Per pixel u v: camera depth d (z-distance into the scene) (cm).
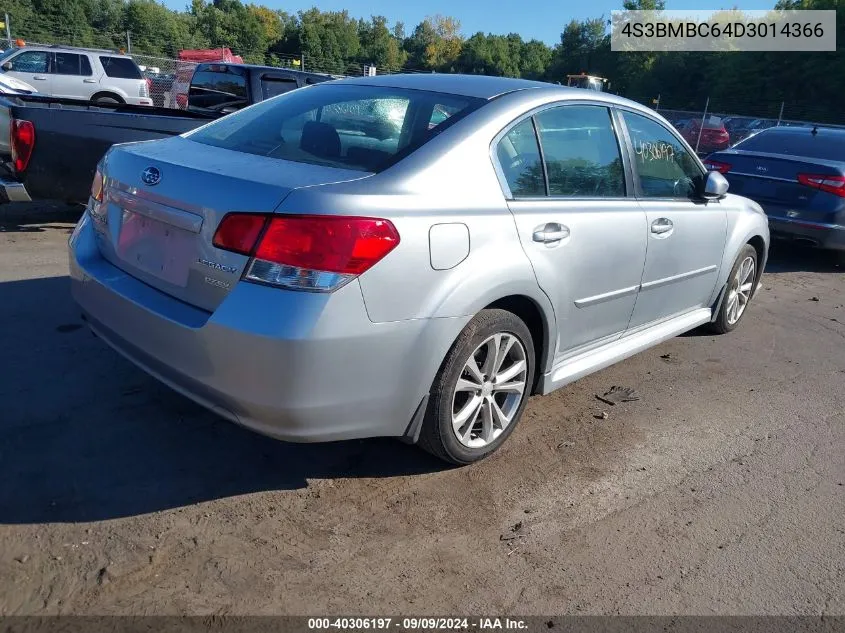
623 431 384
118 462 308
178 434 335
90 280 308
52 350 408
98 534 262
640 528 298
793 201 802
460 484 317
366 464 326
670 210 418
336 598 243
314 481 309
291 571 254
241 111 373
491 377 319
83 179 656
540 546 280
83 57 1595
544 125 343
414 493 307
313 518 284
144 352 285
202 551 259
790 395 453
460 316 286
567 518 300
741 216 514
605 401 421
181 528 270
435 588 252
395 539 276
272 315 245
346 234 249
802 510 321
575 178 356
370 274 254
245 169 277
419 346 275
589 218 350
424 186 281
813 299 704
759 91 4681
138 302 281
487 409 324
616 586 262
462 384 305
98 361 399
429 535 280
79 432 327
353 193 259
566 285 340
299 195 251
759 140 895
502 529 288
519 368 331
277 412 252
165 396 367
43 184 644
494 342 312
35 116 625
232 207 255
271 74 1066
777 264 866
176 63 2105
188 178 273
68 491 285
